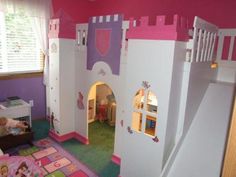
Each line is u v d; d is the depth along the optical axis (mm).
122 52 2523
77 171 2619
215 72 2912
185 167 1979
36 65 3998
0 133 2854
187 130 2230
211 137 2096
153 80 1963
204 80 2496
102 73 2854
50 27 3209
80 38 3141
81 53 3152
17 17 3547
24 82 3857
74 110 3461
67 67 3221
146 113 2076
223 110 2309
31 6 3492
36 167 1963
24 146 3135
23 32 3678
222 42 2869
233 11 2873
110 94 4246
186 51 2039
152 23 3744
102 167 2734
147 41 1939
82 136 3371
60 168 2656
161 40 1844
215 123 2205
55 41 3111
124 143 2336
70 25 3121
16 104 3404
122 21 2473
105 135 3680
